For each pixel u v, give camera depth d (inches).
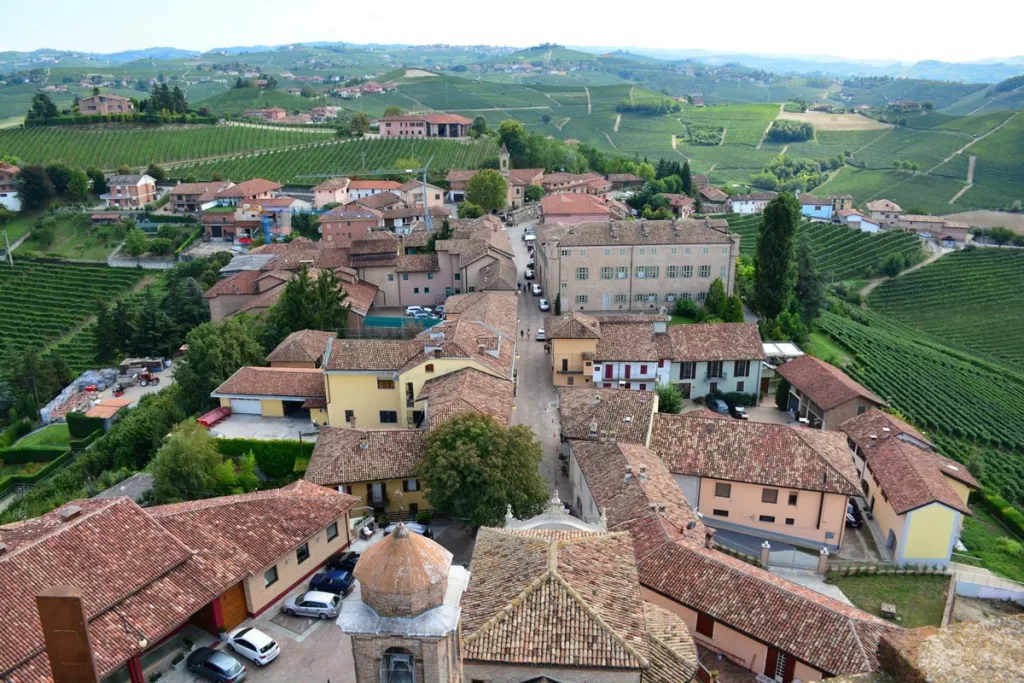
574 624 1262.3
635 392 2891.2
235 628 1915.6
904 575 2314.2
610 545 1537.9
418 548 891.4
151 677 1737.2
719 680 1718.8
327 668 1790.1
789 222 4495.6
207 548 1897.1
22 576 1587.1
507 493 2269.9
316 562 2174.0
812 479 2433.6
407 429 2792.8
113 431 3540.8
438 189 7810.0
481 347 3184.1
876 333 5551.2
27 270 6510.8
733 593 1795.0
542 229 5319.9
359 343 3235.7
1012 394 4741.6
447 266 4995.1
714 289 4471.0
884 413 3085.6
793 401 3700.8
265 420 3282.5
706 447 2603.3
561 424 2866.6
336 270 4822.8
